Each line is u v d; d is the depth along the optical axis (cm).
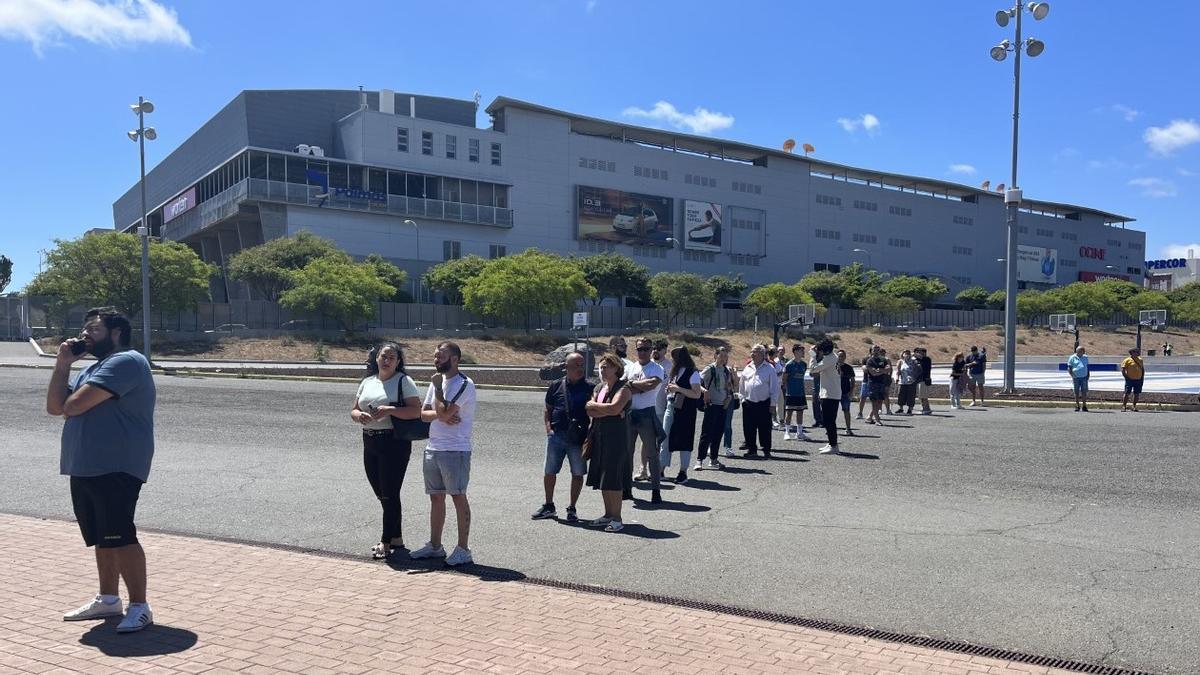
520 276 6125
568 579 640
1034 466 1262
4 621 525
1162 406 2323
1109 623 540
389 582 623
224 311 5338
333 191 6419
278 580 624
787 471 1212
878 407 1930
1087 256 12912
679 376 1102
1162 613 561
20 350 4284
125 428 514
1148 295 10056
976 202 11669
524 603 573
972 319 9962
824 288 8856
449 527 823
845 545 755
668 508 934
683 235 8844
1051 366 5616
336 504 930
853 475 1176
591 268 7338
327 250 5856
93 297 4728
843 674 448
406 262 6800
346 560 689
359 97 7231
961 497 1007
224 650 477
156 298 4916
